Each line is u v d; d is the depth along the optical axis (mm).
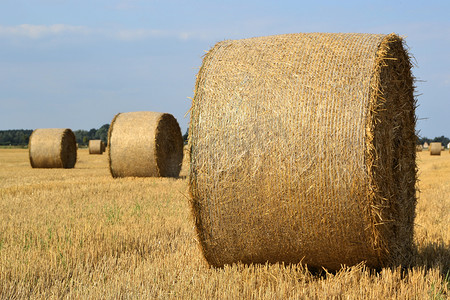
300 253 5914
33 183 16641
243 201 5848
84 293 5000
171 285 5285
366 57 5730
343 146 5434
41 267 5875
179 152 19922
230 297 4840
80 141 139125
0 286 5223
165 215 9750
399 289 5102
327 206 5523
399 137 6832
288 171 5602
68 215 9641
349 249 5684
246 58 6254
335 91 5602
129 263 6254
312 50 6023
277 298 4871
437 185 16109
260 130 5742
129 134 18078
